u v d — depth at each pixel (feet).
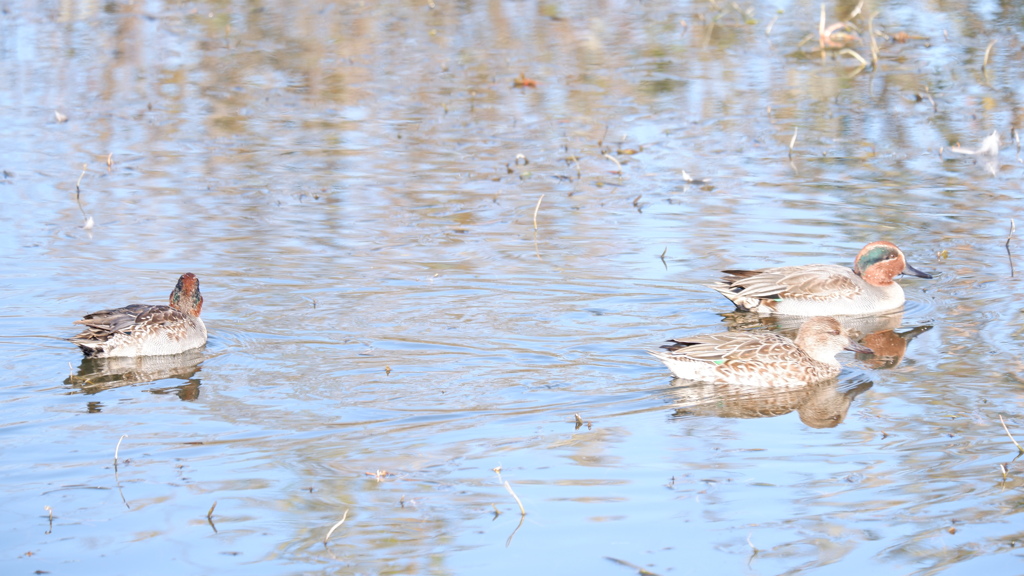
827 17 118.11
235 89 94.94
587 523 30.19
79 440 36.11
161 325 44.42
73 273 54.03
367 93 93.61
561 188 69.67
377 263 56.08
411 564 28.14
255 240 59.67
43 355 44.42
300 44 109.91
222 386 41.19
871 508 30.81
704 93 91.66
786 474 33.22
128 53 106.11
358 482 33.01
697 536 29.35
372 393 40.34
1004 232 60.29
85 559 28.40
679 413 38.81
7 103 89.45
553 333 47.09
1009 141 77.82
